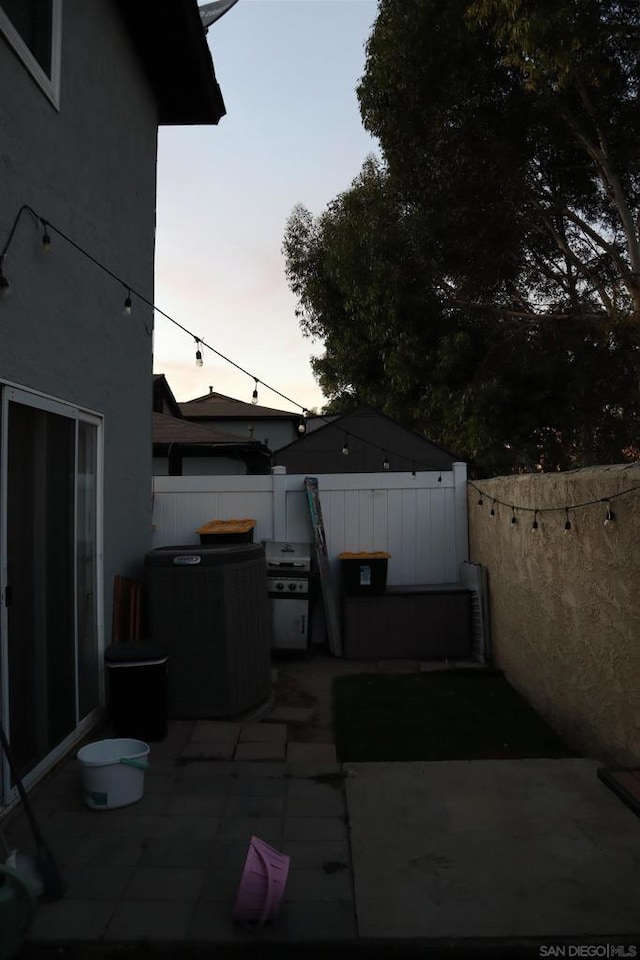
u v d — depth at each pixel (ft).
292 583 25.18
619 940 9.31
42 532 14.79
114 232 19.81
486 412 36.35
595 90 32.53
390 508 27.78
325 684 22.63
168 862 11.43
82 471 17.60
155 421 60.49
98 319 18.37
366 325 43.42
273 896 9.48
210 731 17.46
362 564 25.53
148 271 23.48
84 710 17.38
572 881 10.76
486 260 37.76
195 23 21.57
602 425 39.40
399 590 26.00
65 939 9.37
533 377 36.47
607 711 15.20
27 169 14.01
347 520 27.68
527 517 20.39
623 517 14.40
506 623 22.88
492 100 34.76
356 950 9.27
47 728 14.93
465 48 32.94
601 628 15.47
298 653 25.76
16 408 13.64
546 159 37.24
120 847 11.91
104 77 18.93
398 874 11.04
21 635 13.71
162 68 23.59
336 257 40.22
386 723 18.74
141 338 22.52
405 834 12.36
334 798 13.88
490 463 38.50
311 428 89.97
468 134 35.09
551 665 18.47
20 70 13.69
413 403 43.09
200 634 18.52
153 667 16.81
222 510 27.89
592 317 37.17
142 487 22.68
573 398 37.19
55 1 15.49
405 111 35.73
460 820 12.88
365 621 25.61
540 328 36.99
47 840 12.14
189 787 14.37
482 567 25.32
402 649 25.61
